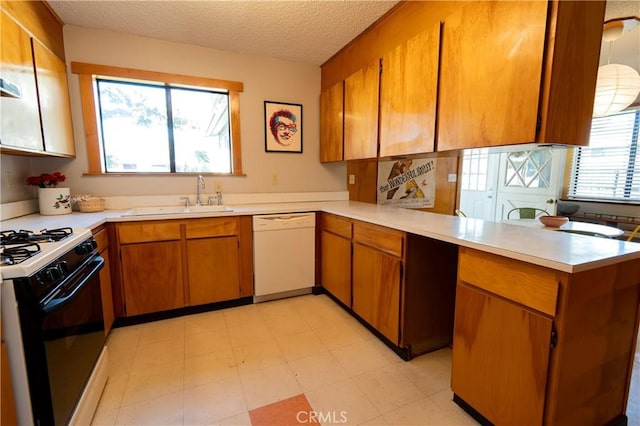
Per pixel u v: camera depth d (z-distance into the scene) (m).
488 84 1.52
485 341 1.33
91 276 1.40
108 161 2.70
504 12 1.42
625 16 2.16
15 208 2.14
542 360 1.11
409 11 2.09
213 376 1.74
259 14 2.26
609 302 1.20
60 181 2.38
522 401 1.19
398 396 1.59
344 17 2.32
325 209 2.74
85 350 1.40
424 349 1.98
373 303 2.14
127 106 2.70
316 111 3.37
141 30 2.50
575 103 1.38
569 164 4.27
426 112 1.91
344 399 1.57
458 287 1.46
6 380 0.97
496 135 1.49
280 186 3.27
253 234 2.66
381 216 2.18
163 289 2.39
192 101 2.90
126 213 2.40
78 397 1.29
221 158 3.06
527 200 4.28
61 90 2.27
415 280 1.87
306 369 1.81
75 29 2.42
